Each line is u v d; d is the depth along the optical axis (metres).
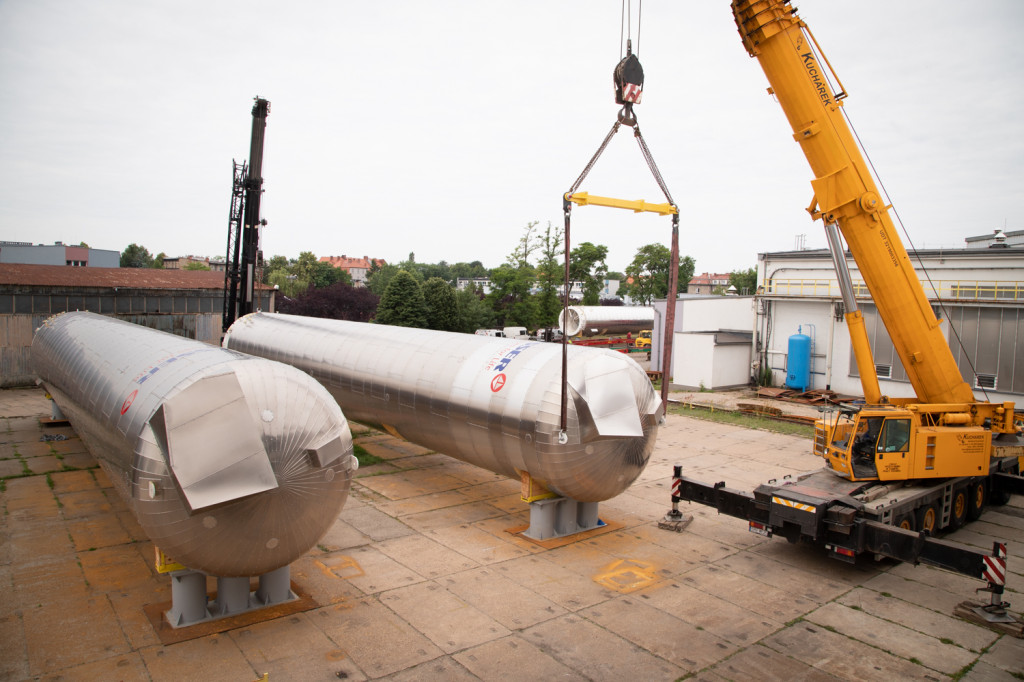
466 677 7.79
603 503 14.79
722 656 8.41
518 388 11.98
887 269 12.35
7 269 32.12
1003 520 14.43
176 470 7.39
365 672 7.84
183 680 7.59
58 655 8.08
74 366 13.56
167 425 7.50
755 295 32.75
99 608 9.37
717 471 17.64
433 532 12.75
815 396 29.12
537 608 9.63
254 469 7.80
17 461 17.42
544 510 12.39
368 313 63.91
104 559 11.16
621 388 11.38
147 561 11.11
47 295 30.30
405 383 15.02
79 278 32.75
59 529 12.54
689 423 24.38
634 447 11.81
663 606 9.81
